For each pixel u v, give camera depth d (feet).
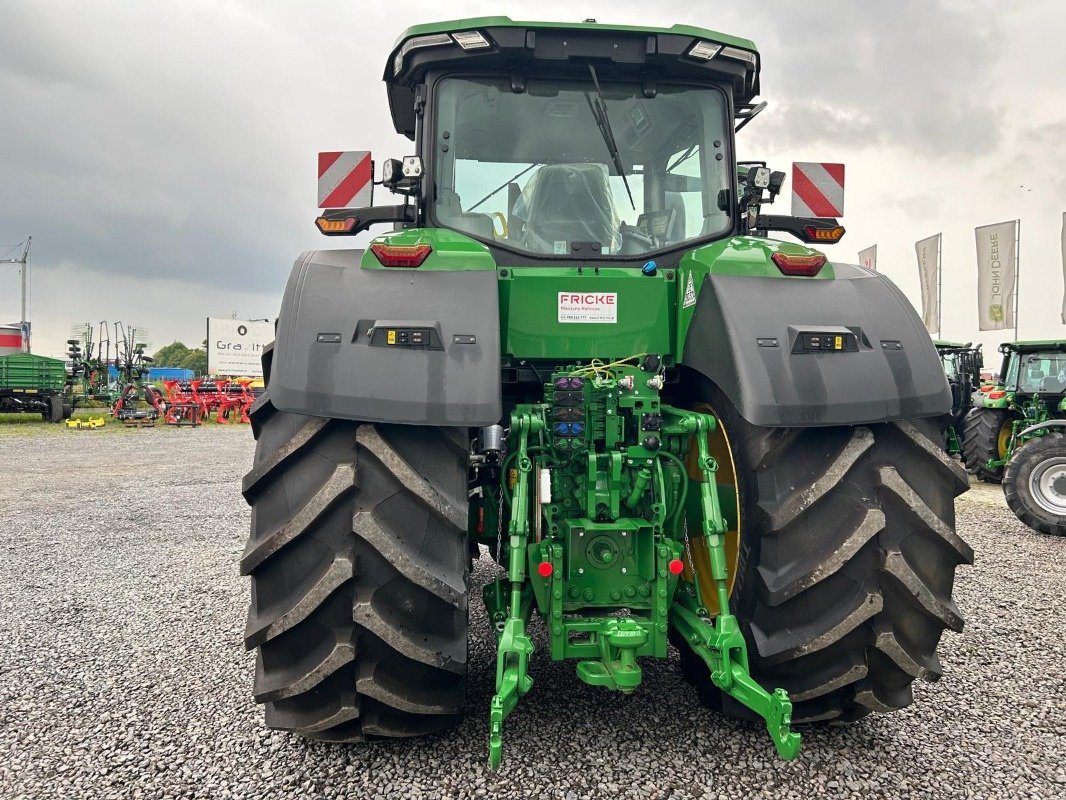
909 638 6.61
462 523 6.32
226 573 14.97
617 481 7.05
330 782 6.87
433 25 8.23
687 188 8.87
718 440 7.64
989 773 6.99
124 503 24.11
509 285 7.73
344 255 7.49
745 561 6.81
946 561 6.61
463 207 8.61
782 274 7.32
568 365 8.03
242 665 9.93
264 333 100.89
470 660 9.84
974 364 37.50
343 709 6.46
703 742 7.48
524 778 6.84
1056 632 11.12
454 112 8.64
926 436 6.75
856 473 6.49
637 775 6.88
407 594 6.27
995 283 58.85
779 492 6.50
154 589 13.76
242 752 7.48
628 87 8.79
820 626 6.47
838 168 9.68
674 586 7.14
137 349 70.44
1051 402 28.04
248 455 39.60
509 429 7.52
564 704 8.34
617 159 8.69
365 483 6.22
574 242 8.54
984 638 10.85
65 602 12.92
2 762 7.38
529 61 8.48
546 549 6.90
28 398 66.49
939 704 8.51
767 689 6.81
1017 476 20.04
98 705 8.68
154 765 7.28
